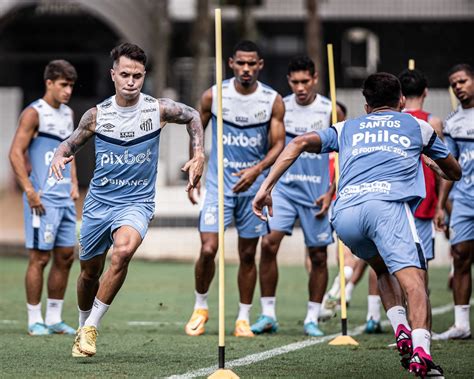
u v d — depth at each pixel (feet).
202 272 85.56
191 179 66.39
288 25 257.14
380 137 60.29
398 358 69.82
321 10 249.55
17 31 262.88
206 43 212.23
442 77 245.86
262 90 85.87
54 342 78.79
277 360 68.85
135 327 92.89
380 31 249.34
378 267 61.87
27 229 86.99
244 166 86.58
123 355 70.95
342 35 249.96
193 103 212.84
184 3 254.88
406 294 56.34
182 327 93.20
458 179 63.72
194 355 71.15
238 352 73.15
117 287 64.85
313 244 88.17
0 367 64.54
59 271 87.86
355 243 59.93
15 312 105.81
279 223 87.76
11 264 166.09
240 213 86.58
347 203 59.31
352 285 104.32
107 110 66.39
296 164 88.22
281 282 140.15
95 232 68.23
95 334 65.36
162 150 232.94
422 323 55.21
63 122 88.74
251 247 86.69
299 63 89.61
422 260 57.67
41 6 245.86
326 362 67.82
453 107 93.71
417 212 82.64
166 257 178.81
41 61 276.00
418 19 247.50
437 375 55.31
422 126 60.90
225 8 248.52
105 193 67.92
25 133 86.74
